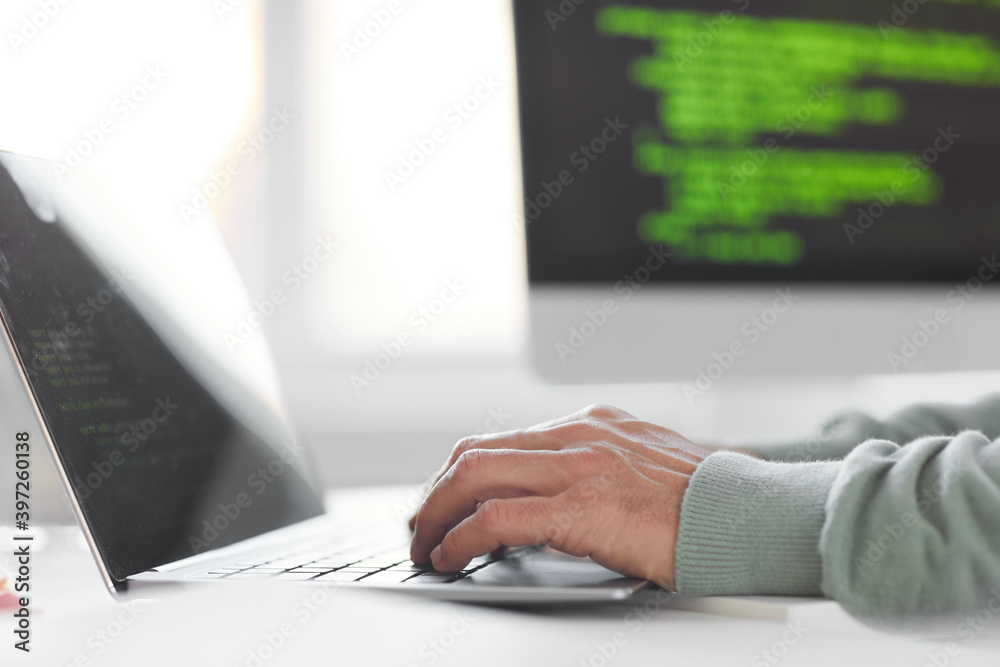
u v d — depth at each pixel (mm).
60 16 1377
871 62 1168
